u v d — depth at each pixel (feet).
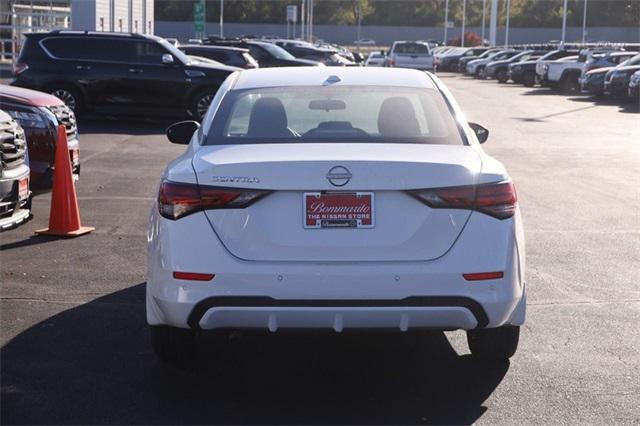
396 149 15.80
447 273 14.79
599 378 17.10
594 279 24.62
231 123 17.29
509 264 15.20
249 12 311.06
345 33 322.34
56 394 16.12
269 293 14.70
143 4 135.54
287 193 14.89
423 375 17.28
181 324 15.17
